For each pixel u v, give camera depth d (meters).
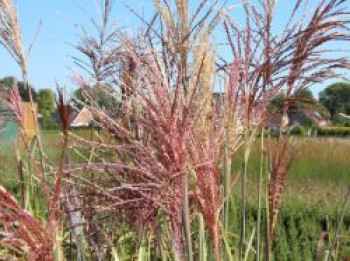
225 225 2.72
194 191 2.32
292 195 10.83
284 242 7.39
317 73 2.71
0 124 3.18
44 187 1.99
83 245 2.86
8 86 2.96
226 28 2.59
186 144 2.23
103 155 2.73
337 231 3.10
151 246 3.21
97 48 3.02
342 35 2.66
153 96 2.20
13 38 2.90
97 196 2.58
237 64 2.57
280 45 2.68
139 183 2.32
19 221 1.80
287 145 2.97
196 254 2.84
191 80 2.28
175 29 2.36
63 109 2.01
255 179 10.80
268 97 2.67
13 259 1.89
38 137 2.80
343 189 12.46
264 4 2.66
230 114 2.49
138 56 2.40
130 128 2.54
